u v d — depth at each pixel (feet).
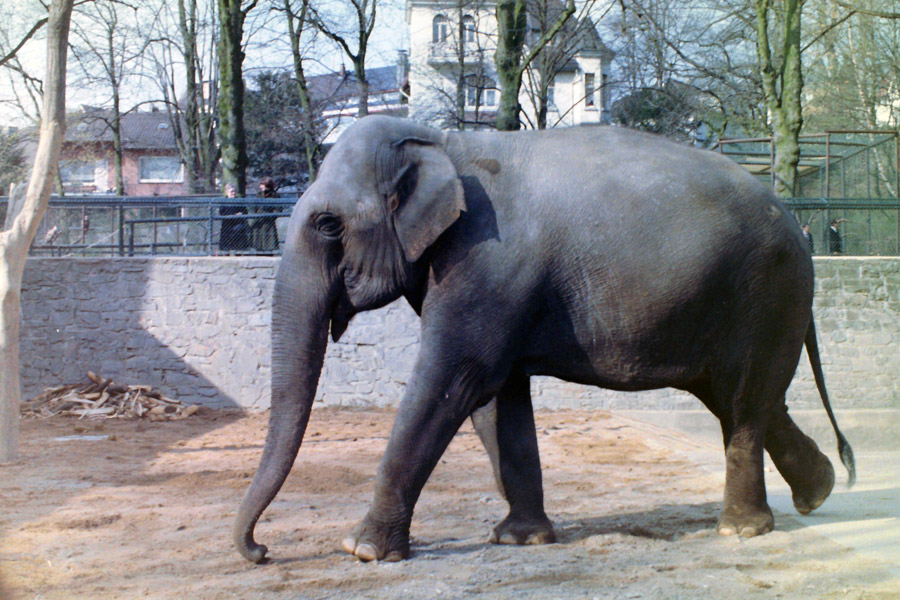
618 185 16.96
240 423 46.70
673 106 119.85
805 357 56.24
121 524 20.42
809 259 18.88
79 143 149.89
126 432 42.42
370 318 52.85
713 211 17.11
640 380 17.65
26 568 16.19
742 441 18.54
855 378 56.39
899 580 14.65
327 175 16.58
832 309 56.65
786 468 20.54
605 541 17.93
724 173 17.75
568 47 101.24
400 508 16.42
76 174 185.06
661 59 104.73
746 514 18.60
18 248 33.35
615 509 22.27
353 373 52.70
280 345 16.34
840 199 59.93
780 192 64.64
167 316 52.65
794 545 17.39
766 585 14.34
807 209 60.18
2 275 32.94
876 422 52.95
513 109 66.23
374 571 15.51
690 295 16.85
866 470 33.22
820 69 109.19
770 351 18.04
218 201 55.62
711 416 51.80
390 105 164.04
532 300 16.70
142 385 51.65
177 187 184.85
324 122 136.77
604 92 158.40
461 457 33.35
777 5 70.64
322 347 16.52
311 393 16.31
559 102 159.63
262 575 15.40
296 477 27.86
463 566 15.93
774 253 17.60
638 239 16.69
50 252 54.70
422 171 16.28
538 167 17.11
